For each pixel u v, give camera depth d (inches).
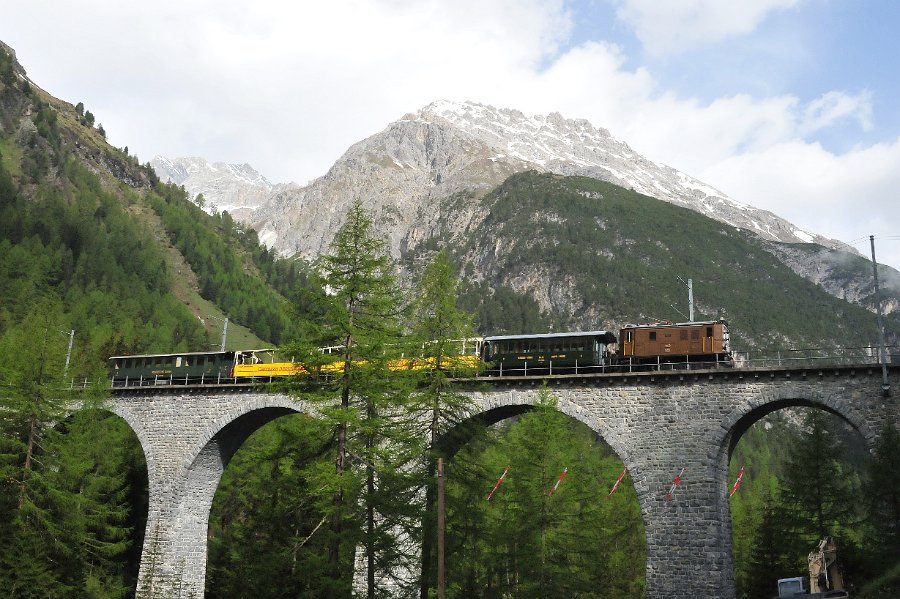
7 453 2055.9
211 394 2448.3
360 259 1641.2
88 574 2306.8
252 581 2146.9
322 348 1620.3
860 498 2192.4
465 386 1911.9
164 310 6865.2
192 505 2450.8
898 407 1750.7
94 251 7224.4
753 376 1868.8
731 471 5457.7
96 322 5910.4
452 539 1601.9
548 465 2001.7
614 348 2311.8
